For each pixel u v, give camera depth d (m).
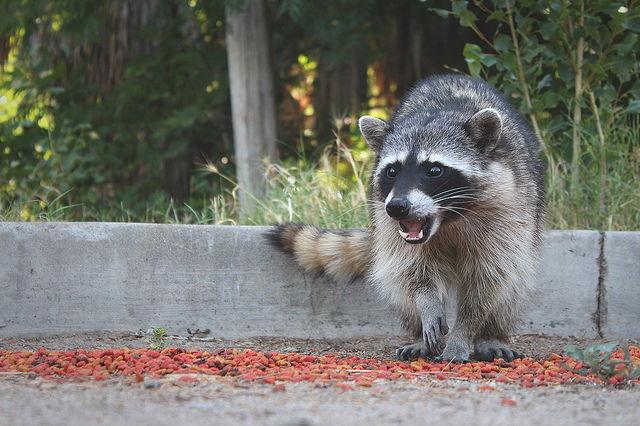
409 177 4.84
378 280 5.43
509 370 4.58
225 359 4.73
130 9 11.85
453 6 7.74
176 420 2.92
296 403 3.36
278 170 9.27
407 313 5.41
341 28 10.33
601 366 4.23
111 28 11.77
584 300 6.30
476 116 4.93
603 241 6.29
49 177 9.31
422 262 5.21
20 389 3.59
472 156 4.95
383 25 11.83
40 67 10.75
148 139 11.61
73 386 3.70
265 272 6.12
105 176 10.89
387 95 14.02
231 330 6.08
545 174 6.99
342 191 7.93
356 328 6.18
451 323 6.36
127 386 3.73
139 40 11.87
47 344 5.57
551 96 7.34
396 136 5.14
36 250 5.82
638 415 3.19
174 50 11.31
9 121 10.98
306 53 13.09
